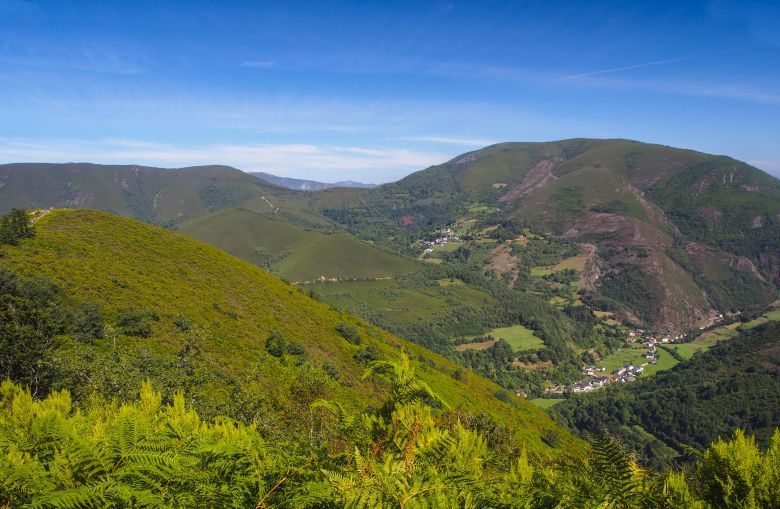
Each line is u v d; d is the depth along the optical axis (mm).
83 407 11133
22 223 38469
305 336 46438
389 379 3502
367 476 2641
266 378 29703
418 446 3195
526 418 55094
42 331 19094
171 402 13805
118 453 2811
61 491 2355
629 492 2861
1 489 2424
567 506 2688
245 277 55938
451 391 47875
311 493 2422
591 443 3086
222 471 2711
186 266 49812
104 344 24859
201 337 29297
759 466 3238
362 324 67500
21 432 3127
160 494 2504
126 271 40406
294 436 10914
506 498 2816
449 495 2744
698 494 3287
